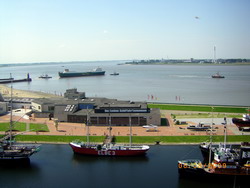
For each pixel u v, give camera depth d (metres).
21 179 105.25
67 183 101.00
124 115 170.88
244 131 154.62
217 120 181.00
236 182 104.62
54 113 181.38
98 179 103.69
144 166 114.31
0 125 170.50
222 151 111.62
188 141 140.25
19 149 123.31
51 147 137.50
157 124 169.50
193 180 104.38
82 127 167.25
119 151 123.94
